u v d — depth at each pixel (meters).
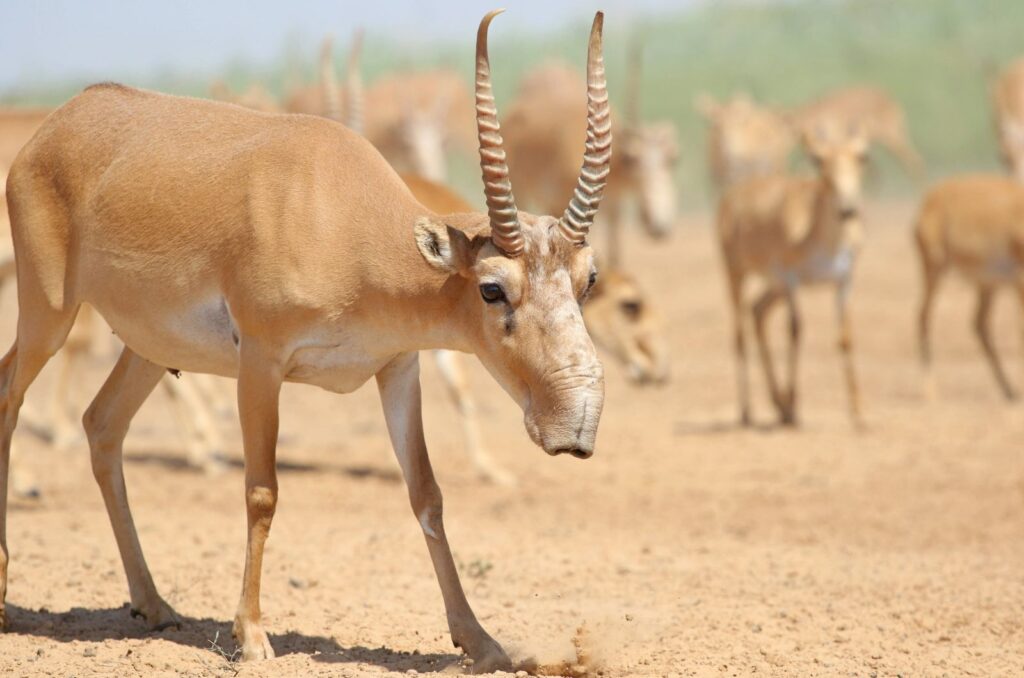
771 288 49.50
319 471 40.47
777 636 22.73
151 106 22.09
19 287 22.45
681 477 40.19
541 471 41.12
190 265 20.44
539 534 31.88
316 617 23.56
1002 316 76.62
